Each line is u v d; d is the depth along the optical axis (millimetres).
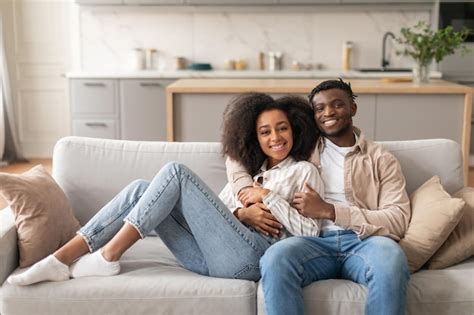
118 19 6539
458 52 5988
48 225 2291
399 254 2029
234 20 6516
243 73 6137
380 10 6355
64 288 2104
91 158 2666
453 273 2160
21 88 6559
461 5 6023
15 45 6484
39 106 6594
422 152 2594
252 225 2303
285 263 2012
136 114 6121
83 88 6086
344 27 6477
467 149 4289
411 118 4316
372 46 6496
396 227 2242
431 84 4531
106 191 2637
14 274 2184
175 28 6562
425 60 4723
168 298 2078
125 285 2102
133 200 2289
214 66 6605
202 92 4227
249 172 2447
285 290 1988
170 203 2189
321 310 2041
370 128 4344
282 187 2318
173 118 4289
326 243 2213
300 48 6535
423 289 2068
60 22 6500
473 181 5566
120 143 2709
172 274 2189
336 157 2416
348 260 2172
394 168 2367
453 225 2180
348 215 2223
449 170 2574
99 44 6574
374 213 2242
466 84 6055
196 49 6582
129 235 2156
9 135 6320
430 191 2346
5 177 2270
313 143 2428
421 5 6188
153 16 6539
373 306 1976
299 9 6297
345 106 2396
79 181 2645
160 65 6617
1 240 2150
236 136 2420
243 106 2422
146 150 2682
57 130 6637
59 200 2402
